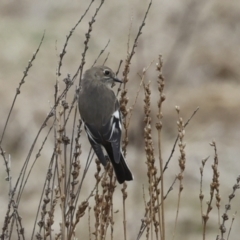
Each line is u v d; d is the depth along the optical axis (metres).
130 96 17.47
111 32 23.84
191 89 20.73
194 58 22.08
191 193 15.16
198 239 13.94
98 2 25.50
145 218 7.95
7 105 18.41
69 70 21.66
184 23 22.78
